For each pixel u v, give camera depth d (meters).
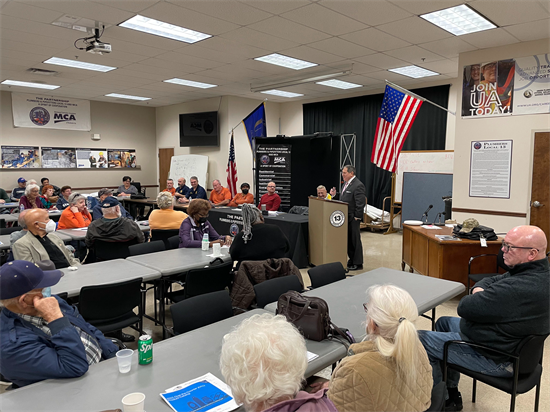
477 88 5.54
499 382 1.90
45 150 9.73
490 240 4.06
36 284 1.44
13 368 1.41
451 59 6.10
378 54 5.85
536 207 5.15
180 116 10.48
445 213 6.19
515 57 5.18
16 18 4.38
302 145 7.65
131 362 1.60
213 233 4.05
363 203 5.39
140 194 9.88
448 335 2.10
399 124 5.56
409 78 7.55
